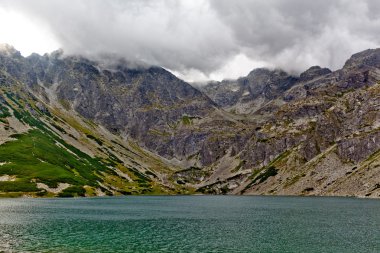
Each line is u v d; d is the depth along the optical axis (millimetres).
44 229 107312
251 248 85562
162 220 139125
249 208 199625
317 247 86875
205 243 91125
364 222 130875
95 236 98312
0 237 92250
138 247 85250
